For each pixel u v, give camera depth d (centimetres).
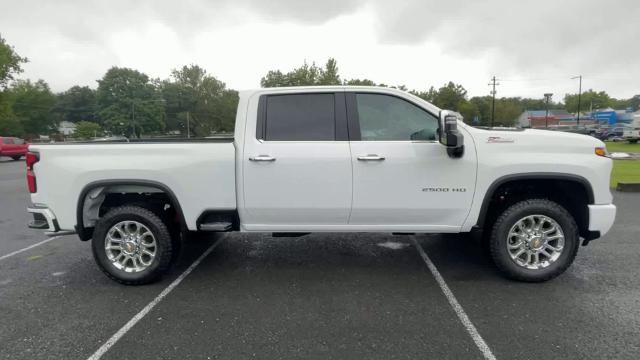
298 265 487
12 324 348
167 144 421
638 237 579
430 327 333
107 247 429
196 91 10250
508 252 416
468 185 409
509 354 294
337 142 415
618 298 382
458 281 429
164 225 425
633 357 287
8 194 1116
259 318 352
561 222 406
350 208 416
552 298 383
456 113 426
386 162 407
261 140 420
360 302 382
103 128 8312
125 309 374
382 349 303
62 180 423
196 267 484
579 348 299
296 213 422
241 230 438
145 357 296
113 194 459
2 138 2503
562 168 400
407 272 458
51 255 543
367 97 423
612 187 1017
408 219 421
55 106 9206
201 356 296
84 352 303
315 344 310
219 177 418
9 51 4500
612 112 6831
